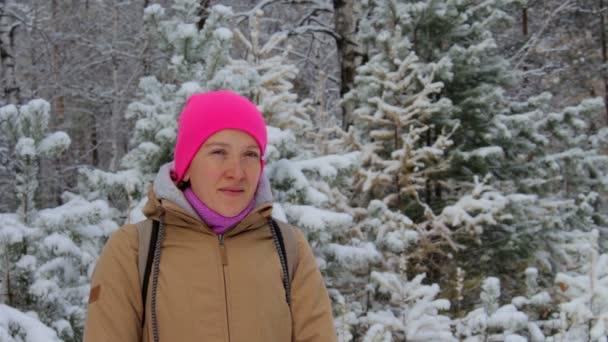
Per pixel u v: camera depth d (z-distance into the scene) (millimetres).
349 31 8234
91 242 3287
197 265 1534
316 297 1692
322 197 3896
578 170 6781
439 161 5816
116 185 3887
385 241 4836
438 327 3660
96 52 14266
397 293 3877
